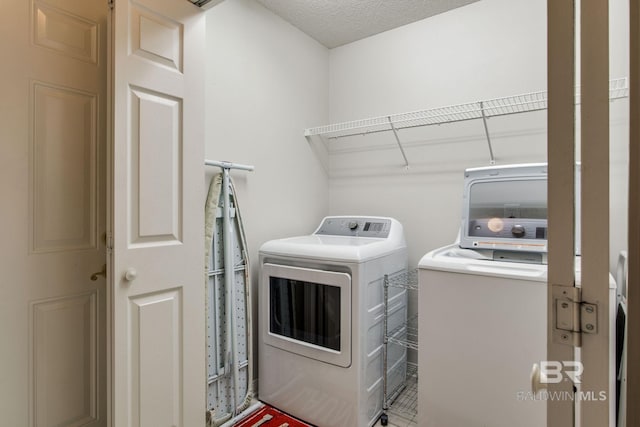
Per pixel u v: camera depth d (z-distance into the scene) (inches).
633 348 22.3
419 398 57.7
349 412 66.3
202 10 59.4
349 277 66.1
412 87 94.8
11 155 45.5
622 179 23.3
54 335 49.7
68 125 51.0
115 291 48.1
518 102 78.5
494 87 82.7
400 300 84.2
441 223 90.1
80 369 52.5
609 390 22.6
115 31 48.1
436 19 91.0
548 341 24.2
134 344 50.3
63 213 50.6
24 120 46.6
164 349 54.1
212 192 71.6
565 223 23.5
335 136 109.3
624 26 22.9
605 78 21.6
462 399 53.8
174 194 55.4
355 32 100.3
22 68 46.3
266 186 88.1
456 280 54.6
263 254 79.2
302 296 73.4
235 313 74.3
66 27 50.7
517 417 49.3
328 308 69.5
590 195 22.3
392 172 98.1
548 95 23.8
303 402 72.7
